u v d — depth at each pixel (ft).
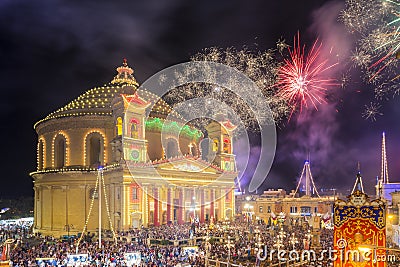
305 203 319.47
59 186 249.55
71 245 165.58
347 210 82.43
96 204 241.35
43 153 273.54
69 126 257.55
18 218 403.95
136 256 125.39
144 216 221.66
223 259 134.92
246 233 200.03
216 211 268.62
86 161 252.62
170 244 172.45
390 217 190.80
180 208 243.40
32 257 139.03
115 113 232.32
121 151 223.10
